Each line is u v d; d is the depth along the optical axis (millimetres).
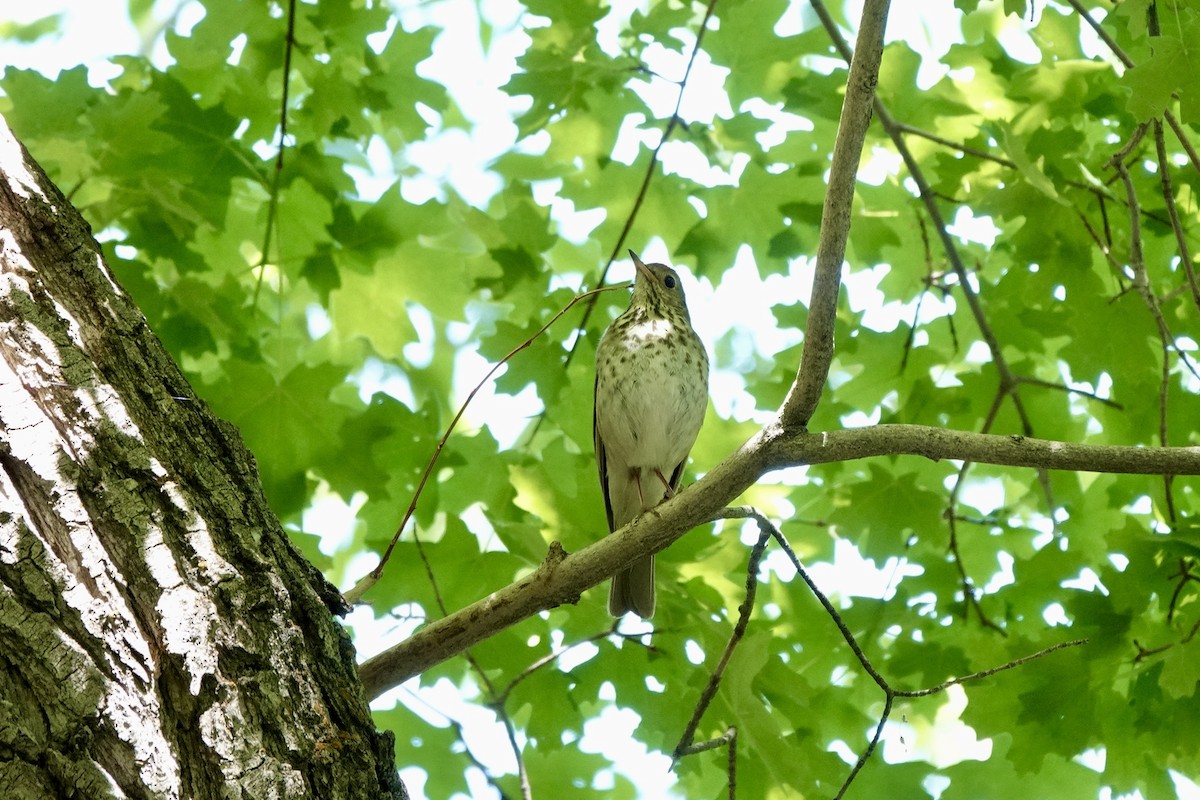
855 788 9289
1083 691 8047
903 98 10133
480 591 8617
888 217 10227
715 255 10266
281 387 8781
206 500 3799
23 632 3195
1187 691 7488
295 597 3828
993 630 9156
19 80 8633
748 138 9773
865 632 9453
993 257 10773
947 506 9492
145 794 3133
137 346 3984
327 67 9648
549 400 9656
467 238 11523
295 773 3393
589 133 10680
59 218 4078
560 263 12672
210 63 9758
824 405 10148
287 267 10055
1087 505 10164
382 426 8945
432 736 9008
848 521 9453
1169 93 6180
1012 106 9883
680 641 8398
